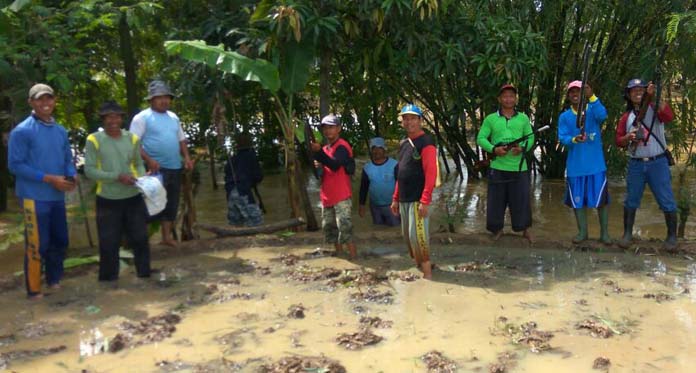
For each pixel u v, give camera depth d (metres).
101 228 5.74
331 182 6.36
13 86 6.91
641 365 3.95
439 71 7.76
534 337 4.36
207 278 5.93
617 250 6.53
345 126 11.00
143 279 5.91
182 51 6.47
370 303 5.15
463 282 5.65
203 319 4.86
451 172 12.18
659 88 5.89
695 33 7.50
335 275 5.91
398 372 3.93
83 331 4.67
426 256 5.74
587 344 4.27
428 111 11.71
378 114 11.27
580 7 8.95
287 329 4.63
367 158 13.90
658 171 6.18
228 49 6.97
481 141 6.62
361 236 7.21
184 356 4.20
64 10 6.89
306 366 3.97
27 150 5.15
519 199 6.68
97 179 5.55
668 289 5.36
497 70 7.50
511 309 4.95
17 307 5.20
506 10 8.75
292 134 7.39
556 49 9.71
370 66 7.95
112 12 7.04
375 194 8.09
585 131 6.28
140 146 5.88
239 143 8.20
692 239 6.82
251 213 7.95
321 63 7.55
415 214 5.66
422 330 4.56
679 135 8.92
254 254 6.77
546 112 10.36
